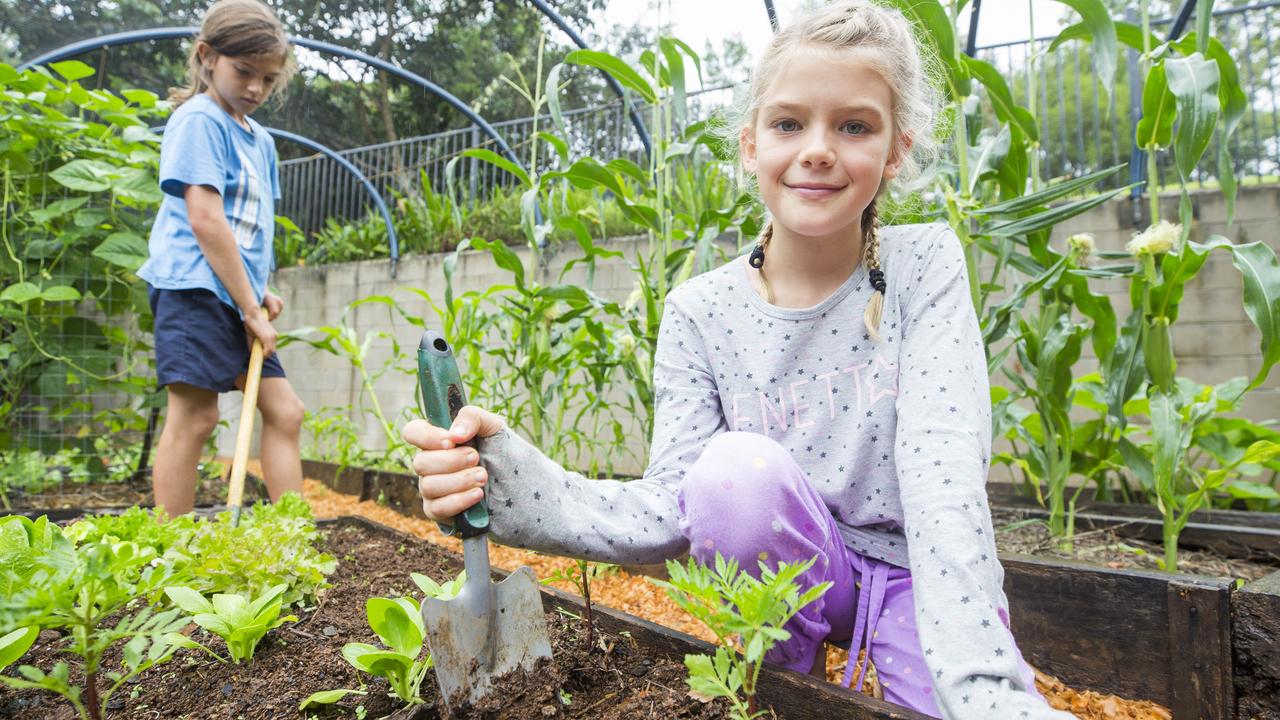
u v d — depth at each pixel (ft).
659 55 6.84
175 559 3.82
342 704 2.97
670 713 2.74
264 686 3.15
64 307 10.34
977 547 2.50
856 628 3.20
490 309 14.14
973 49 8.79
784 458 3.02
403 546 5.58
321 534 5.32
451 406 2.64
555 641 3.38
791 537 2.95
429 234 17.17
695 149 7.53
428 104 31.91
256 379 6.82
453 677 2.63
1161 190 10.18
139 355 13.69
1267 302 4.86
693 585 2.08
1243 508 7.88
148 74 25.61
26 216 9.99
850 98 2.97
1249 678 3.54
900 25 3.30
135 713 3.00
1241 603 3.58
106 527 4.65
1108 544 6.21
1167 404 5.42
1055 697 4.06
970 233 5.88
